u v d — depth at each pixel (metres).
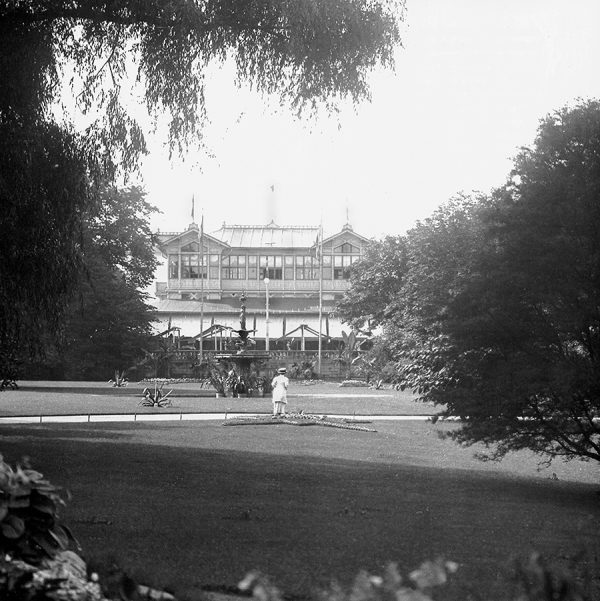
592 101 19.97
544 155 19.59
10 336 22.45
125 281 85.94
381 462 23.92
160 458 22.16
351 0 20.12
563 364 18.00
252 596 8.70
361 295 92.19
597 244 18.91
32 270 20.30
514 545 12.45
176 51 20.44
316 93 21.23
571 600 4.36
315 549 11.38
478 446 29.39
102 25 20.30
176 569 9.50
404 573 10.00
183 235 123.12
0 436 27.06
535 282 18.78
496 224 20.20
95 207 22.88
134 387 68.56
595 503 18.00
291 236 127.19
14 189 19.45
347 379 90.38
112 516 13.21
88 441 26.34
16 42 19.05
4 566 5.93
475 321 18.97
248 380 59.56
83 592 6.05
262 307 123.75
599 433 18.84
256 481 18.69
